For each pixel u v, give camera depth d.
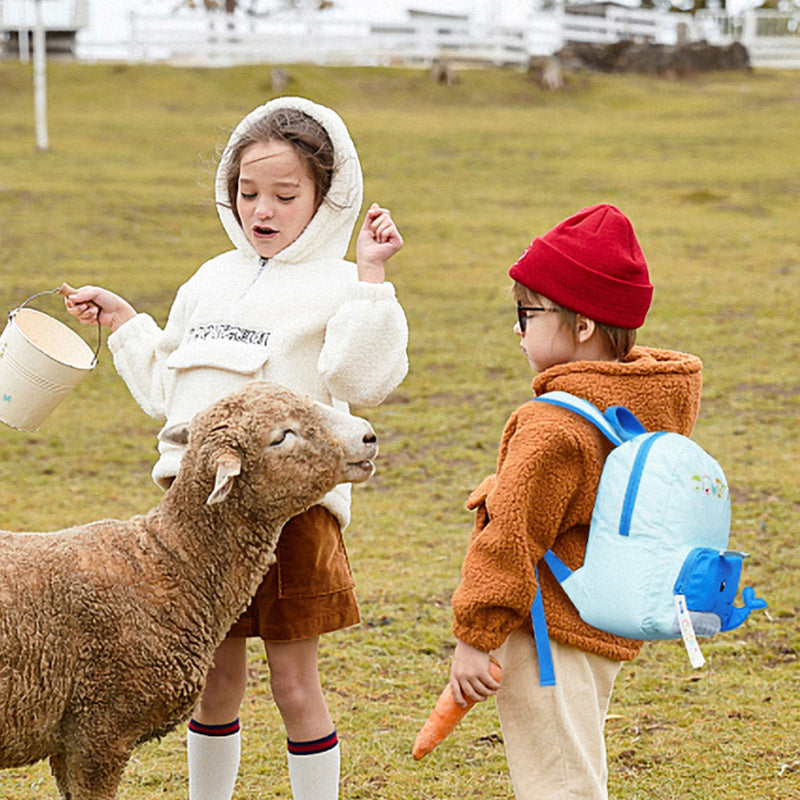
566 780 4.28
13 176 29.05
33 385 5.07
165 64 49.66
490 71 51.12
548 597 4.30
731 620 4.16
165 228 24.73
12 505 10.83
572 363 4.38
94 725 4.33
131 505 10.99
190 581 4.44
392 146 36.25
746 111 44.28
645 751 6.09
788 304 19.70
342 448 4.42
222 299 5.07
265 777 5.85
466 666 4.20
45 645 4.20
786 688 6.90
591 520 4.21
